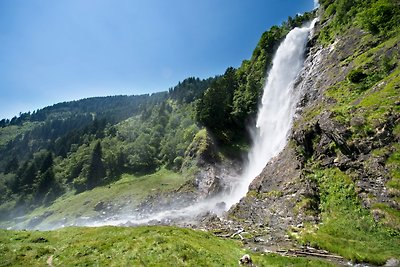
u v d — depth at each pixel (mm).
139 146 128125
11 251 26922
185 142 110938
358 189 33375
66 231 34969
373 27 61219
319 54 75875
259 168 76375
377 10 61188
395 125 33969
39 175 149875
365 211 31078
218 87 106250
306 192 38594
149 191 92812
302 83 74312
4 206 136250
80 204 104750
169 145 120938
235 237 35500
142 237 28094
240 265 24406
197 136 100875
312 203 36906
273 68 95750
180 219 59594
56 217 102062
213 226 43250
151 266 21875
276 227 36875
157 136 142125
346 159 37281
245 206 47469
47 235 33500
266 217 40750
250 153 89812
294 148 49594
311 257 27750
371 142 35000
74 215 97062
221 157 90375
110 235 29766
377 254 25938
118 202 93562
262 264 25188
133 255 23812
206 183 82000
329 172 38812
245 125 100250
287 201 40406
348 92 50312
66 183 143000
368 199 31547
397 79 40250
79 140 194625
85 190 125938
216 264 23391
